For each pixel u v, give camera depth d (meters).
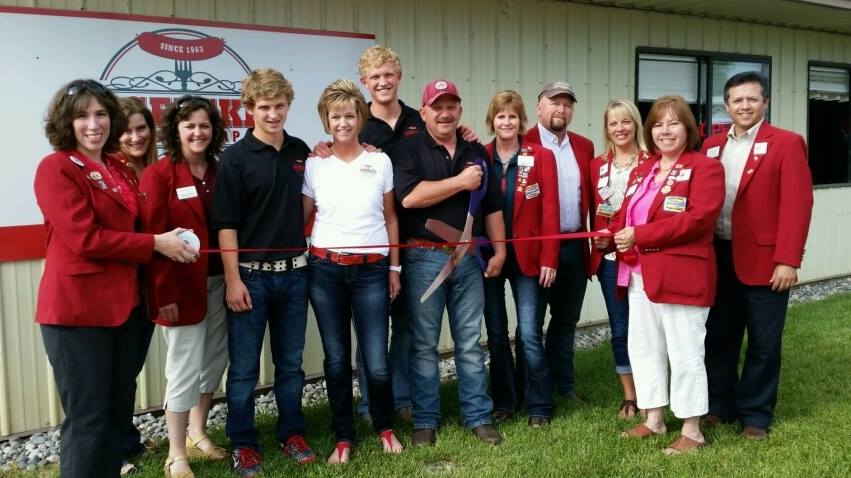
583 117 6.10
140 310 2.85
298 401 3.42
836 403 4.07
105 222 2.63
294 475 3.23
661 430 3.64
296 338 3.35
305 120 4.69
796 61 7.75
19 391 3.97
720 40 7.00
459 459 3.40
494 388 3.98
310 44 4.67
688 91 6.88
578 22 6.00
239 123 4.46
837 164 8.42
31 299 3.97
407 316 3.71
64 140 2.59
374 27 4.93
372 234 3.31
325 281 3.31
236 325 3.20
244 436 3.27
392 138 3.74
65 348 2.57
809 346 5.35
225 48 4.37
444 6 5.25
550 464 3.30
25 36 3.80
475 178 3.34
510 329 5.73
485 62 5.49
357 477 3.20
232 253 3.12
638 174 3.60
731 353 3.79
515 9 5.61
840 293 7.63
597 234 3.63
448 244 3.46
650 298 3.39
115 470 2.71
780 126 7.68
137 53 4.11
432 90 3.42
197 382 3.20
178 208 3.10
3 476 3.47
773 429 3.66
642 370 3.58
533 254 3.75
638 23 6.38
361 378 4.00
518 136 3.87
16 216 3.87
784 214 3.43
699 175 3.32
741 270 3.54
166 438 3.85
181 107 3.11
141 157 3.43
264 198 3.15
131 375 2.76
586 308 6.26
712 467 3.24
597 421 3.88
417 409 3.63
